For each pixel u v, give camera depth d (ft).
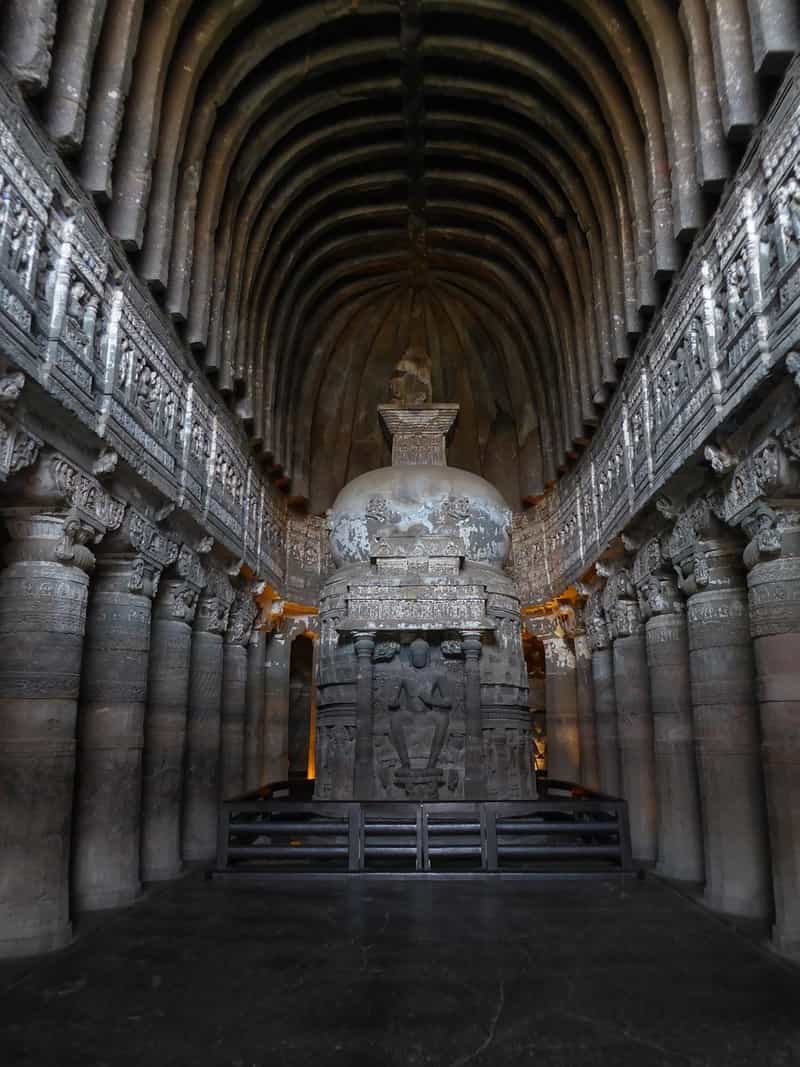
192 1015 17.37
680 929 24.38
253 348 48.24
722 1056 15.25
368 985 19.20
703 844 29.53
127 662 30.78
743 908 26.43
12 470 22.20
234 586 48.21
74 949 22.57
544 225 48.96
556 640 61.82
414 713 39.55
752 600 24.71
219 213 39.58
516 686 41.78
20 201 22.11
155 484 32.35
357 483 47.57
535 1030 16.46
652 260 35.09
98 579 31.12
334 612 42.65
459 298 63.67
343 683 41.19
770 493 23.81
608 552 43.88
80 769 29.14
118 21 27.91
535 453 61.87
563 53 37.78
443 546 41.88
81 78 24.71
